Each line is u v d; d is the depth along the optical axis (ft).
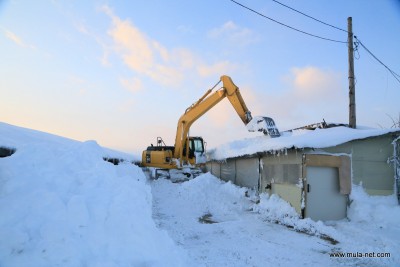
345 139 28.76
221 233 23.65
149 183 48.96
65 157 17.61
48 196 12.77
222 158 53.88
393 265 17.19
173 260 13.08
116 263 11.04
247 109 46.03
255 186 43.14
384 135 29.66
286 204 30.12
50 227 11.37
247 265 16.75
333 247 20.33
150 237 13.19
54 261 10.07
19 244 10.39
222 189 43.06
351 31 38.17
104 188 15.30
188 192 39.93
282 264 17.12
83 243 11.29
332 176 28.71
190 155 57.06
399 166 29.96
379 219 26.09
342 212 28.48
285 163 31.09
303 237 22.72
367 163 29.68
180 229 24.22
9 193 12.67
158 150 60.23
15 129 31.24
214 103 49.85
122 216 13.24
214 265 16.40
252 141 45.98
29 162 15.38
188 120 53.72
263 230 24.72
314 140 28.91
